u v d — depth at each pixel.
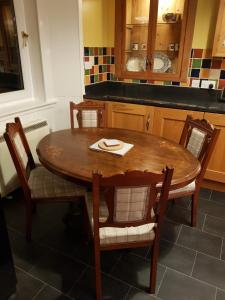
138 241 1.39
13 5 2.33
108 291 1.52
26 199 1.75
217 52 2.40
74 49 2.65
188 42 2.68
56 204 2.32
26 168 1.91
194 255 1.80
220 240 1.95
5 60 2.37
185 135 2.18
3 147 2.12
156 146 1.85
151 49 2.88
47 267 1.67
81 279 1.59
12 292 1.49
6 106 2.43
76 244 1.87
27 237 1.87
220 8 2.25
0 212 1.33
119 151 1.72
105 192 1.17
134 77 3.10
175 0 2.66
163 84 3.03
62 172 1.47
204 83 2.80
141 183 1.14
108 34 3.14
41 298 1.47
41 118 2.62
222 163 2.52
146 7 2.81
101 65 3.16
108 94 3.01
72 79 2.78
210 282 1.59
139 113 2.78
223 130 2.41
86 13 2.72
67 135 2.06
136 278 1.61
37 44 2.51
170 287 1.55
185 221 2.15
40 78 2.64
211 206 2.38
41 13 2.41
